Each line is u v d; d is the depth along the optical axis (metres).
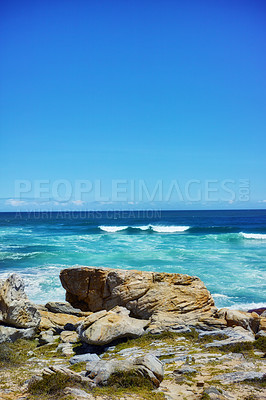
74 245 40.38
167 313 14.55
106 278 15.91
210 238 46.66
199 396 7.07
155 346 11.48
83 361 9.95
